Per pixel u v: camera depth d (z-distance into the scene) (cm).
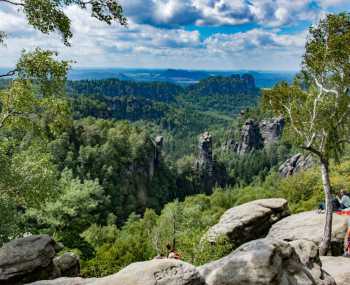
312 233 2608
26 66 2077
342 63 2528
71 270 1691
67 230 4756
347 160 6375
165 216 6806
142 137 19175
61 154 15562
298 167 18025
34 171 2491
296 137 2798
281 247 1070
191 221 6469
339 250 2514
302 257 1244
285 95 2780
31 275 1362
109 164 16588
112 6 1681
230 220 3011
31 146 2589
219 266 1025
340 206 2922
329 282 1209
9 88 2320
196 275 918
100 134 18200
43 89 2188
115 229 9950
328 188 2544
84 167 15975
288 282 996
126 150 18262
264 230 3008
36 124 2423
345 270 1575
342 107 2558
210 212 10512
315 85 2714
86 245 4803
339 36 2448
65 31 1764
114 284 877
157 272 898
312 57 2588
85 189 4841
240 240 2936
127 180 17288
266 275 953
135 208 16525
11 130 2506
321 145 2658
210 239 2525
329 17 2480
